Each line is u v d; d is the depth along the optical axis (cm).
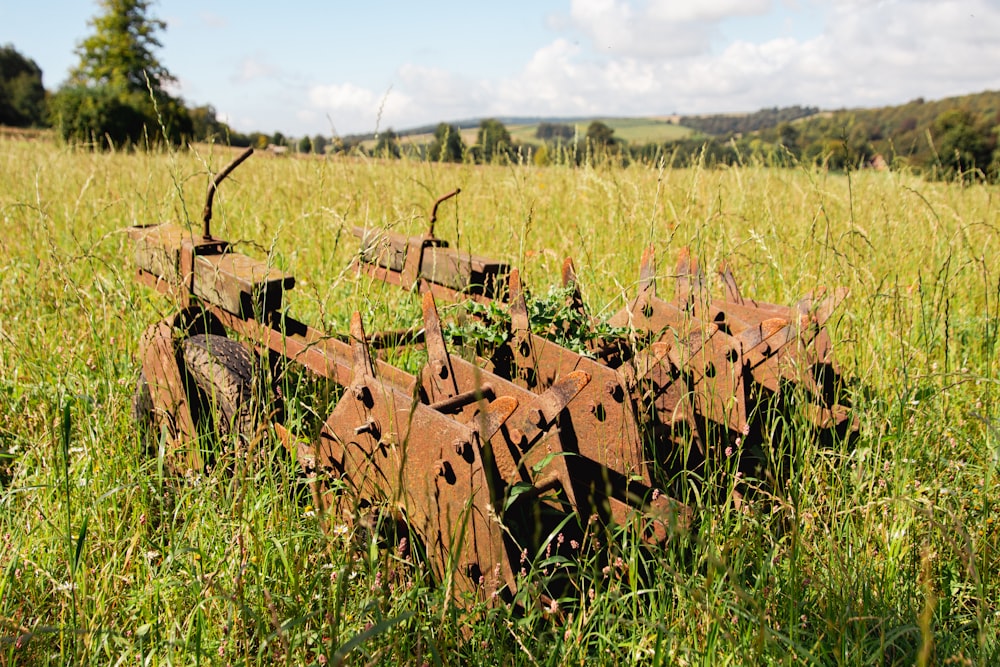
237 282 383
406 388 357
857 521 362
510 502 284
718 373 394
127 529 334
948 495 368
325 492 326
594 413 335
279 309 397
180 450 365
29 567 316
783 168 924
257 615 265
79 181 945
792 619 270
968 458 432
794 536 288
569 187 891
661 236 680
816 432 391
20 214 769
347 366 352
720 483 363
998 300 466
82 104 3303
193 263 409
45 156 1155
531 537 312
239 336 423
